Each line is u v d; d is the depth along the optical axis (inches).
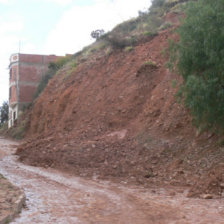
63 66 1590.8
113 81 1008.2
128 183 492.1
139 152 648.4
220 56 489.7
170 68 597.3
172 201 366.9
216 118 518.0
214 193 404.8
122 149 685.3
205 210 322.0
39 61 1932.8
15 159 736.3
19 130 1517.0
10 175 518.3
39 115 1403.8
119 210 319.0
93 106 984.9
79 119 983.6
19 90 1877.5
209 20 510.0
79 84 1182.9
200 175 491.2
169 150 621.0
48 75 1764.3
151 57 967.0
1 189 363.9
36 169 606.5
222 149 531.2
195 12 556.4
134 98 877.8
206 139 584.7
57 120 1155.9
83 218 288.4
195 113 531.8
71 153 703.1
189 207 335.3
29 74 1905.8
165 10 1278.3
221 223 275.6
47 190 412.8
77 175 559.5
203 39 518.6
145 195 402.9
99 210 318.0
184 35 546.6
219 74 498.0
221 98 484.4
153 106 789.9
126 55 1077.8
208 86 486.3
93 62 1247.5
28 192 393.1
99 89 1039.0
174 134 663.1
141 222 278.2
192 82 497.0
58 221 277.6
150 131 716.0
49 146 786.2
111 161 642.8
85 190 426.3
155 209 324.8
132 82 934.4
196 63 528.4
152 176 533.3
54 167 631.8
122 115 855.7
